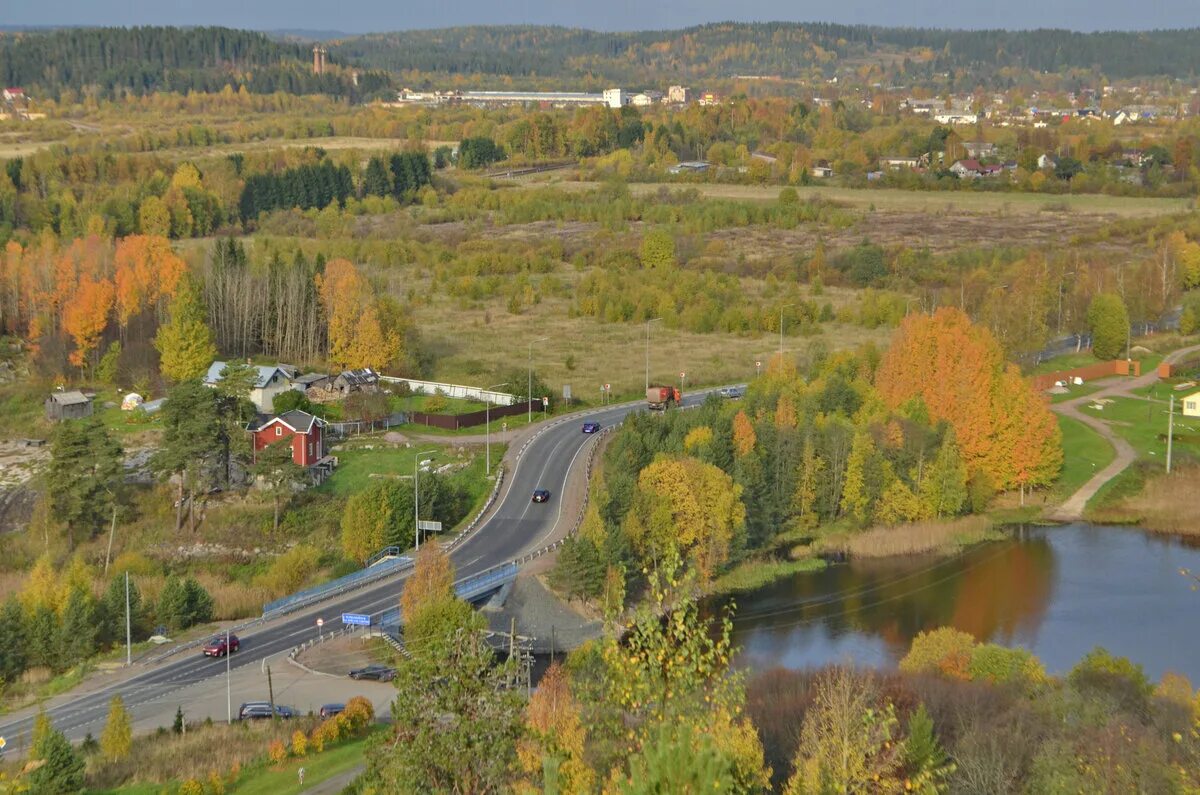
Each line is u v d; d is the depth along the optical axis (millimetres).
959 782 92750
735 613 159250
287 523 189750
